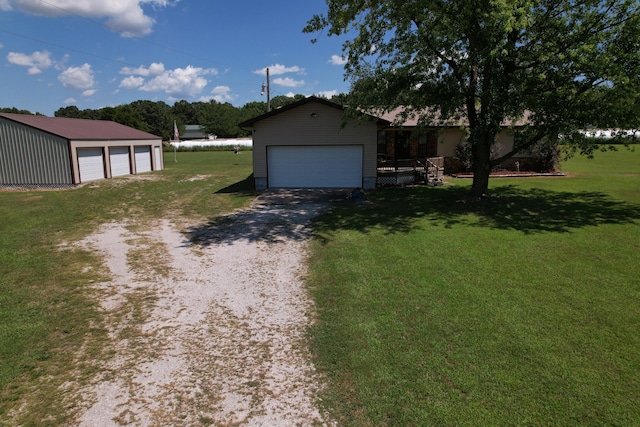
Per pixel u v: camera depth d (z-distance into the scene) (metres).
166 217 12.72
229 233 10.36
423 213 11.99
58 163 20.92
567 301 5.68
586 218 10.52
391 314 5.44
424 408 3.60
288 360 4.43
